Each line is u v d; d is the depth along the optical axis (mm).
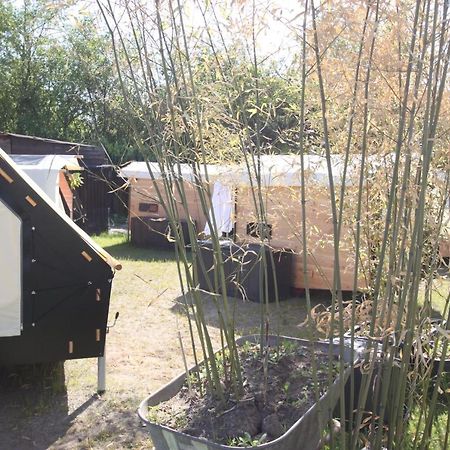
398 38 1894
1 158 3605
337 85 2027
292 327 6004
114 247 12102
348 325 2762
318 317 2514
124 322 6262
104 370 4332
